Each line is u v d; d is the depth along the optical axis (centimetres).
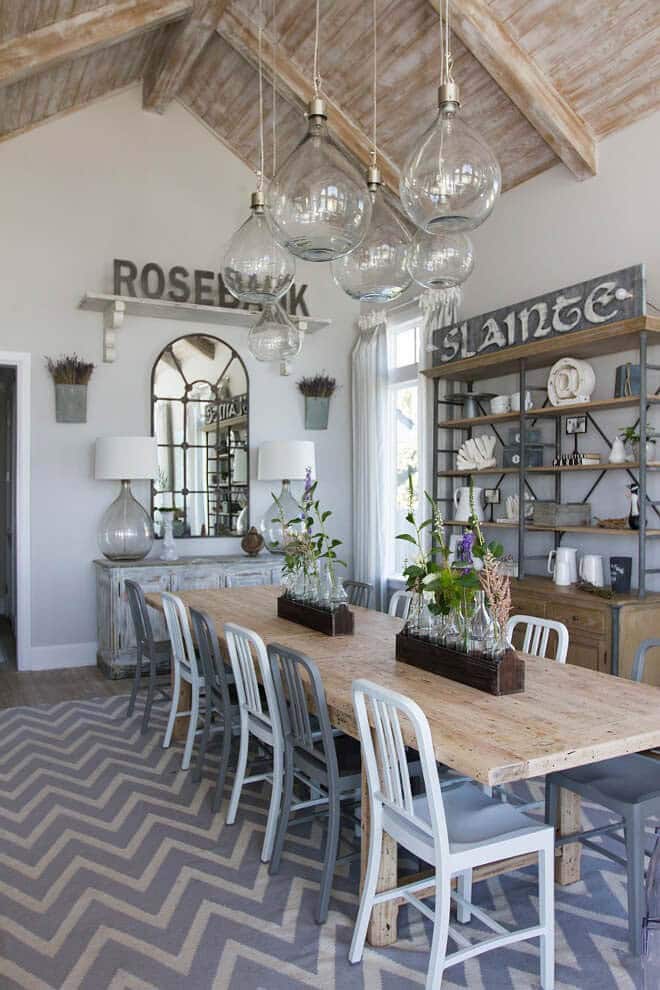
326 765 228
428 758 170
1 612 746
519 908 229
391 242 268
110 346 537
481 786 281
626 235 410
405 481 611
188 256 575
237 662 279
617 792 209
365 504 612
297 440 608
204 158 584
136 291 552
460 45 413
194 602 387
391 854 206
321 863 256
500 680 212
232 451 591
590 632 374
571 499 450
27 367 520
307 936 212
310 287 627
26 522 521
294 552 334
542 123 411
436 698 210
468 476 528
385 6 414
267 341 372
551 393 430
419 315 581
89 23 413
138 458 502
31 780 326
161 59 504
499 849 180
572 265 445
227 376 590
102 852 262
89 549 539
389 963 200
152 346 562
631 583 401
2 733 388
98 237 544
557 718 191
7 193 517
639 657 254
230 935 212
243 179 598
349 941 210
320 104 225
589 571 403
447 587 226
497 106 440
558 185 455
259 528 599
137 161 559
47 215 528
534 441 457
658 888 238
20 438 519
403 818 197
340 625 301
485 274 514
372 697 186
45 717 415
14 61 401
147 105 553
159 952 205
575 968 198
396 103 477
